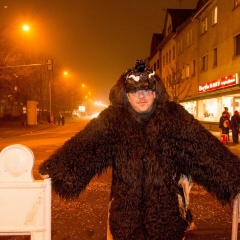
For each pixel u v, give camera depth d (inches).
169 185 81.8
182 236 83.8
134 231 81.4
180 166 84.7
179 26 1450.5
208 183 83.5
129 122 84.7
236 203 95.0
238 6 851.4
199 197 261.0
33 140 837.2
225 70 946.7
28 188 83.9
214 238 174.2
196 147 81.9
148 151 82.4
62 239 174.2
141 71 87.6
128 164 82.2
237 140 647.1
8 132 1184.2
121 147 83.4
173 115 83.7
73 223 198.8
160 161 82.0
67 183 82.4
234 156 84.7
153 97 88.5
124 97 90.3
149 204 81.3
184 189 86.3
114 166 85.0
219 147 83.4
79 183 83.5
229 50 914.7
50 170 82.8
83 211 222.2
